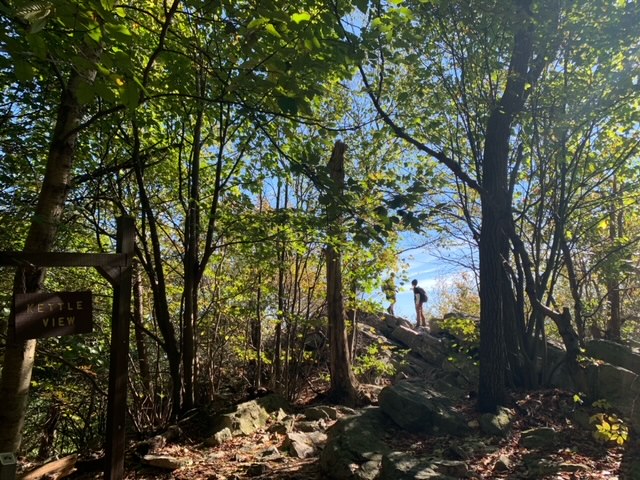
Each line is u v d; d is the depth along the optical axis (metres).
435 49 7.40
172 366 7.54
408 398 6.41
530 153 8.48
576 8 6.58
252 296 9.88
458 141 8.87
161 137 7.22
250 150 7.79
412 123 8.08
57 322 3.46
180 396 7.61
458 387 9.62
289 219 6.54
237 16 3.54
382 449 5.27
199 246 9.17
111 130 6.38
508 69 7.39
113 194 7.43
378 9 3.97
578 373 7.38
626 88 6.84
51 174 3.93
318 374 11.64
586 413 6.57
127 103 2.50
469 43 7.05
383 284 10.34
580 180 9.17
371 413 6.43
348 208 4.00
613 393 6.77
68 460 5.61
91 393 8.97
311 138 5.39
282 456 5.93
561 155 7.84
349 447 5.21
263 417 7.59
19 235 5.51
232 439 6.71
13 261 3.38
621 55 7.25
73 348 5.97
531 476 4.76
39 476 5.24
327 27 3.75
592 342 8.50
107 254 3.90
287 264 9.12
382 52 4.52
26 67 2.64
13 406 3.65
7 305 5.14
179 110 6.46
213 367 10.53
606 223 9.90
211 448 6.34
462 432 6.21
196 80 5.82
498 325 7.04
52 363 7.26
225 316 10.38
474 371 9.72
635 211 10.35
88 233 7.87
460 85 7.53
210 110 6.62
